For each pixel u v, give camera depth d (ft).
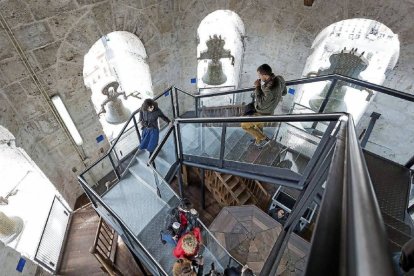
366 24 22.50
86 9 16.65
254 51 25.03
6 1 13.75
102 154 23.72
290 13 21.17
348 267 1.29
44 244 19.07
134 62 23.56
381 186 9.60
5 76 15.20
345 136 4.28
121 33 20.80
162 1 20.16
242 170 14.62
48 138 18.88
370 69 22.09
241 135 15.51
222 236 18.67
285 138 13.89
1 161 17.46
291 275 15.53
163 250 15.49
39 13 15.03
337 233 1.68
